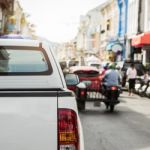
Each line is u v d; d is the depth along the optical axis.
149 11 49.47
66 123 4.20
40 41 6.00
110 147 11.09
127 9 62.12
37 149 4.16
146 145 11.45
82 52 118.12
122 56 61.00
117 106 21.73
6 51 5.88
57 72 5.60
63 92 4.25
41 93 4.20
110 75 19.58
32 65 5.71
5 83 5.37
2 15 57.03
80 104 19.34
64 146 4.21
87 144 11.41
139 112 19.36
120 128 14.40
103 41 87.94
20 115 4.14
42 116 4.17
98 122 15.80
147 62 47.22
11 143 4.12
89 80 22.70
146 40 43.91
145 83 28.45
